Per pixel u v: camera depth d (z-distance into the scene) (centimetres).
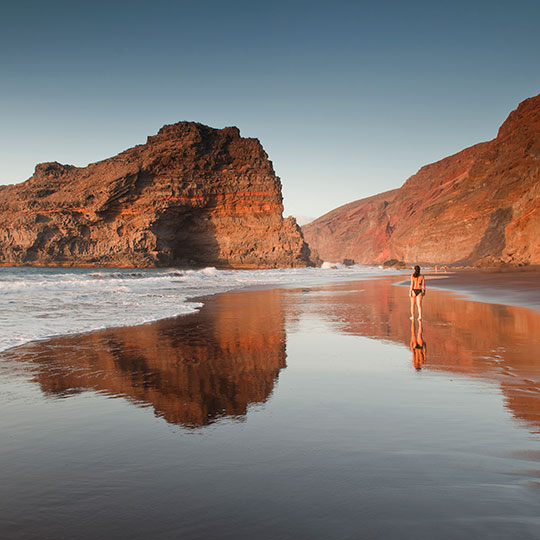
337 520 230
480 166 11188
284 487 270
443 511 237
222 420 410
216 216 10694
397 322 1149
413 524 224
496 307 1486
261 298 2011
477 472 288
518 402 457
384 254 16975
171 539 217
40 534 223
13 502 257
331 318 1252
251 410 440
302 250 10594
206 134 10894
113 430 385
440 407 441
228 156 10994
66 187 11369
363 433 368
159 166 10200
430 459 311
